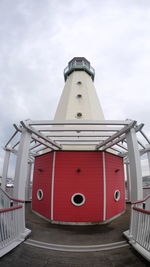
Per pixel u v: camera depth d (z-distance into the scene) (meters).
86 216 6.15
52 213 6.25
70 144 7.07
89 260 3.20
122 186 8.40
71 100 9.57
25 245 3.79
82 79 11.34
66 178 6.64
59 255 3.38
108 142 6.17
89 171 6.72
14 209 3.89
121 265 3.02
